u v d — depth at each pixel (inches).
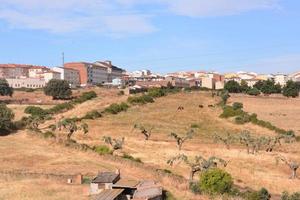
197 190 3058.6
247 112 7775.6
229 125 6825.8
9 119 5595.5
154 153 4566.9
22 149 4360.2
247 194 3004.4
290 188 3371.1
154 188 2861.7
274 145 5142.7
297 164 3870.6
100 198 2635.3
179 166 3909.9
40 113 7386.8
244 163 4170.8
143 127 6018.7
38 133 5147.6
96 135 5639.8
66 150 4365.2
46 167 3624.5
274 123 6983.3
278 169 4018.2
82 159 3961.6
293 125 6850.4
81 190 2925.7
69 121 6028.5
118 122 6742.1
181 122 7007.9
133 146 4987.7
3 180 3176.7
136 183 2950.3
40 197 2743.6
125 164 3801.7
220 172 3088.1
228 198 2906.0
